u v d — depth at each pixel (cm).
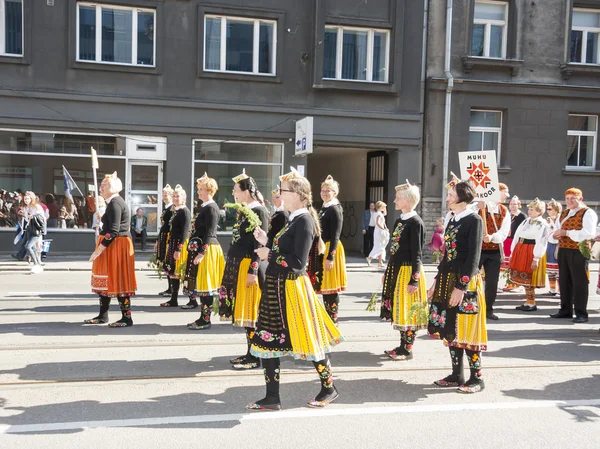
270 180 1745
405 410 480
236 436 418
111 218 712
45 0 1560
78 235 1625
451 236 525
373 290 1156
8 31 1564
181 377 549
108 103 1611
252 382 540
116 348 642
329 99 1752
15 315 792
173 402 484
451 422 457
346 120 1756
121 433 419
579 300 865
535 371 604
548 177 1866
